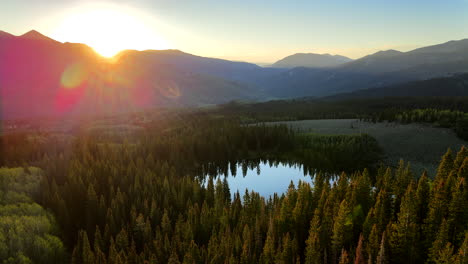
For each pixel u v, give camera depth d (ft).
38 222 253.65
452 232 165.37
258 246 202.59
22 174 364.58
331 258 179.73
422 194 193.16
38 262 222.89
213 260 185.16
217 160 549.95
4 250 220.23
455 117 586.45
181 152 532.73
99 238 236.84
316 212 198.49
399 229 163.84
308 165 502.38
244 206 278.87
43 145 527.81
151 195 306.55
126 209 285.84
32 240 234.99
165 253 216.74
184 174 483.10
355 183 236.43
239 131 624.18
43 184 330.54
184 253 215.10
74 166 367.45
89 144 493.77
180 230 239.30
